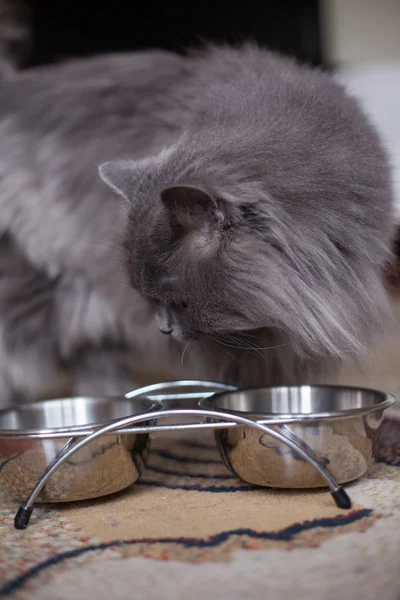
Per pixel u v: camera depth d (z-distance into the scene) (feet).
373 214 1.95
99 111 2.59
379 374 3.05
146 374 3.55
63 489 1.71
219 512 1.67
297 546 1.47
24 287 2.74
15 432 1.69
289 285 1.82
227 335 1.99
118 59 2.73
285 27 4.79
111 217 2.49
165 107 2.45
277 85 2.13
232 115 2.07
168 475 1.98
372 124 2.23
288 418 1.67
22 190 2.65
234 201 1.76
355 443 1.73
